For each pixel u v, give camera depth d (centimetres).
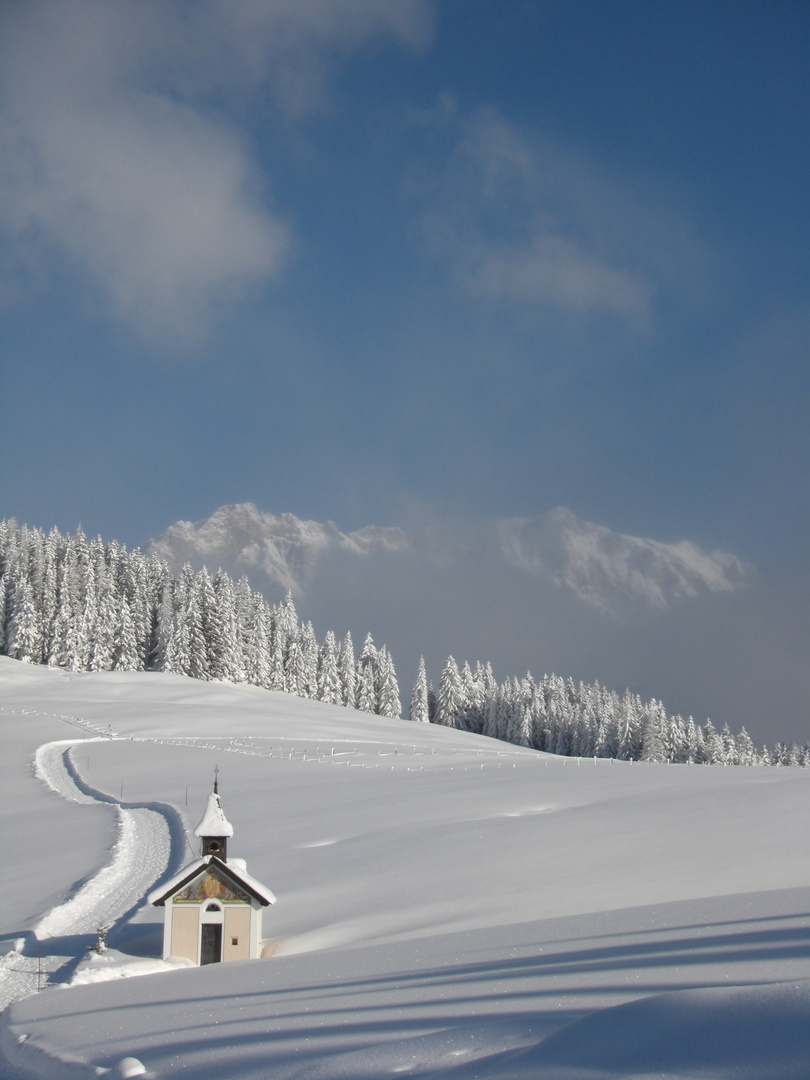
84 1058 1070
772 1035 551
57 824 4209
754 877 2272
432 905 2278
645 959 1078
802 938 1038
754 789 3634
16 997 1842
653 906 1608
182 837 3709
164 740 7212
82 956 2161
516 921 2039
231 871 2086
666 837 2797
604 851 2689
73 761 6156
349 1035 919
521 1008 905
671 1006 635
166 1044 1044
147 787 5219
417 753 6931
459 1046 767
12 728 7431
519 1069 619
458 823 3462
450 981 1159
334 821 3766
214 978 1567
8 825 4300
